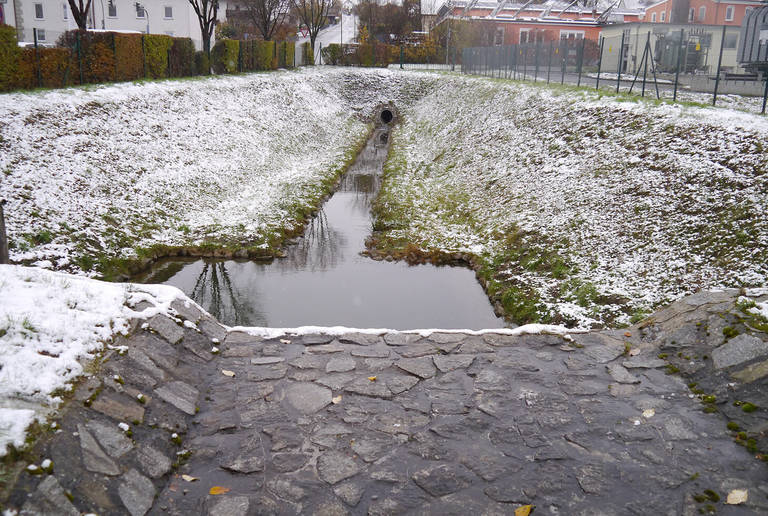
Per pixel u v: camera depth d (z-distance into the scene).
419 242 13.75
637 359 6.05
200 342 6.18
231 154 19.39
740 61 21.83
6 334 4.64
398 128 32.97
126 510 3.73
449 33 48.34
